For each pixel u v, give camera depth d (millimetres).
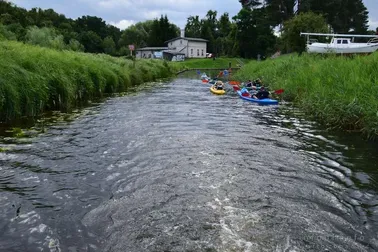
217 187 5195
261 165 6289
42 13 83000
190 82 27844
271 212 4402
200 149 7285
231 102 15344
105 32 105812
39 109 10781
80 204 4590
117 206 4531
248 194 4961
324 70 13203
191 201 4691
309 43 28281
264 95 15711
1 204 4531
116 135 8438
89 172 5793
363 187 5293
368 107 8195
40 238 3748
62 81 12266
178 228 3959
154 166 6121
